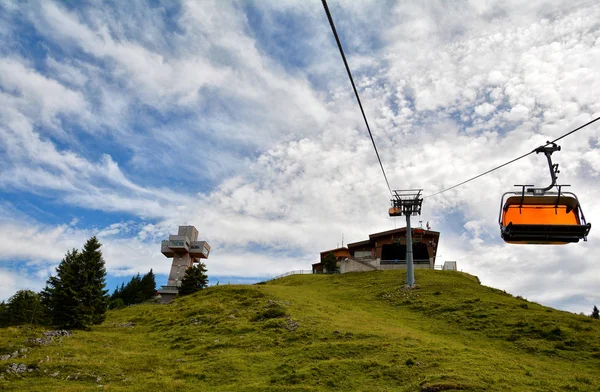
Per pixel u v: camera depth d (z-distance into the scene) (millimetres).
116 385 25953
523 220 13062
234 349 32781
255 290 52938
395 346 29719
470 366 24859
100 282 46500
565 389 21719
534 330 34469
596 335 32312
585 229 12422
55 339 35969
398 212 58531
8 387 25438
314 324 36844
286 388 23953
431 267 73938
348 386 23875
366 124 13367
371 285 60812
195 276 70062
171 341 37031
